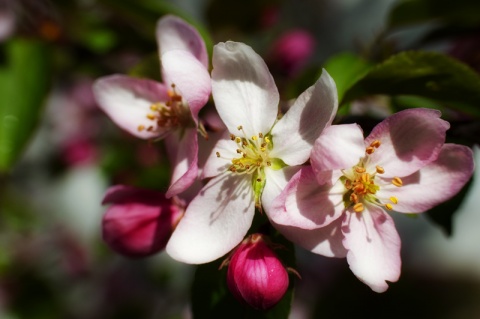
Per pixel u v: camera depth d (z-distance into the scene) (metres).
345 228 0.22
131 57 0.32
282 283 0.22
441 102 0.24
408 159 0.22
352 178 0.22
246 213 0.23
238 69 0.23
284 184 0.23
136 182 0.33
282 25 0.38
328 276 0.36
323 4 0.40
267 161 0.23
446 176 0.22
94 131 0.41
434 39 0.29
